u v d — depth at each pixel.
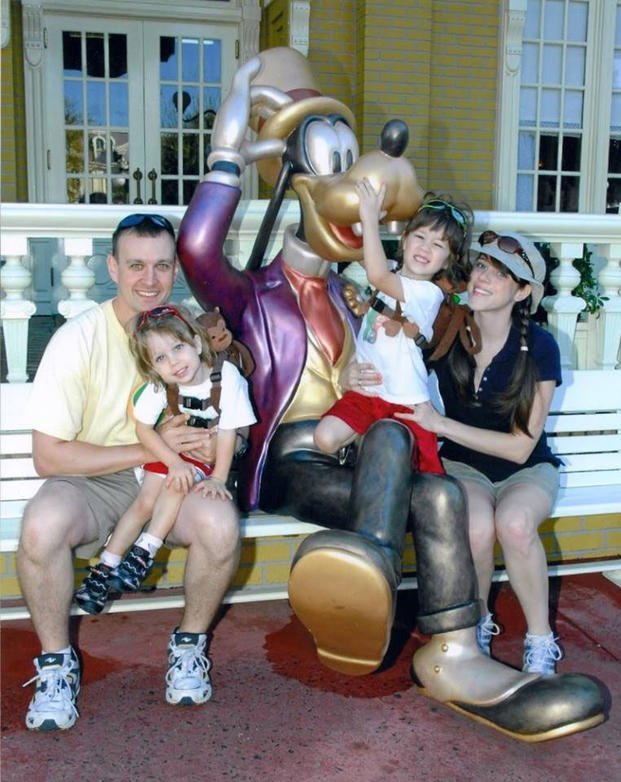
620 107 9.17
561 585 3.59
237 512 2.65
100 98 8.38
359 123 8.30
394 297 2.74
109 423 2.78
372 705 2.68
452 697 2.59
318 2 8.16
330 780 2.33
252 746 2.46
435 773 2.36
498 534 2.74
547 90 8.93
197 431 2.67
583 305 3.81
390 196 2.73
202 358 2.67
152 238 2.67
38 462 2.69
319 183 2.81
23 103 8.16
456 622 2.60
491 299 2.83
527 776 2.36
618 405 3.63
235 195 2.84
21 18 7.95
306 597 2.47
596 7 8.81
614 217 3.69
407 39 8.13
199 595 2.64
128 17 8.26
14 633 3.07
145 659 2.93
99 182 8.52
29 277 3.24
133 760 2.39
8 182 7.95
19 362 3.29
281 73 3.03
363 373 2.77
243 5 8.45
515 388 2.84
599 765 2.41
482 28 8.53
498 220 3.55
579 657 3.01
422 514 2.60
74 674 2.60
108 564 2.67
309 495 2.80
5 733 2.51
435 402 3.03
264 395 2.92
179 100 8.54
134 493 2.78
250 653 2.99
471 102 8.66
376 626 2.47
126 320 2.78
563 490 3.41
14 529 2.94
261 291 2.97
